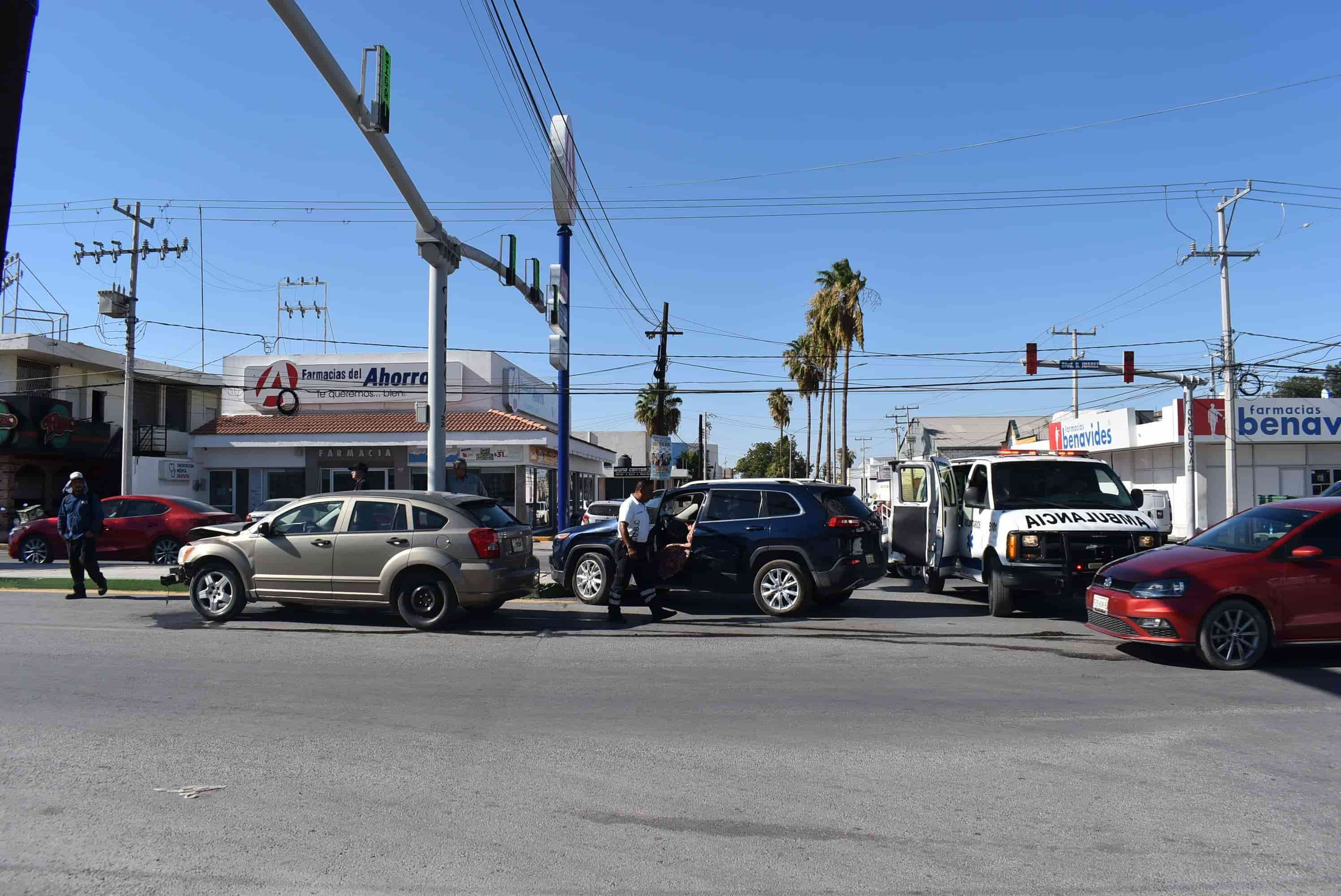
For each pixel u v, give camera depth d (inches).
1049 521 456.1
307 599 425.4
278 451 1389.0
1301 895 151.7
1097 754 228.2
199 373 1609.3
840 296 1640.0
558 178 621.9
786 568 461.1
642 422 2459.4
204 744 236.4
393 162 399.5
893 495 633.0
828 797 198.5
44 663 338.6
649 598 453.1
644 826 182.1
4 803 193.2
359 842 173.5
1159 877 158.6
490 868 162.4
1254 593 327.3
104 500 748.6
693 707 276.7
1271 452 1337.4
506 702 282.7
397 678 316.8
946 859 166.1
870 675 322.3
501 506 452.1
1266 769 216.7
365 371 1438.2
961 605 521.0
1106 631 356.8
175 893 152.6
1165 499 1079.0
